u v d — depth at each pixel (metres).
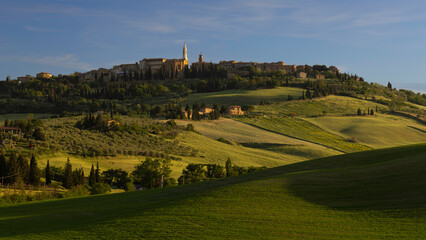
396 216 36.09
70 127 154.62
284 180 50.91
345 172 52.91
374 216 36.84
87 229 39.00
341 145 188.38
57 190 81.62
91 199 61.28
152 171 98.81
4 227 42.06
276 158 151.00
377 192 42.66
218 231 35.75
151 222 39.19
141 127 171.62
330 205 41.00
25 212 52.44
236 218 38.78
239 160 140.88
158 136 161.00
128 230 37.59
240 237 34.16
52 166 99.50
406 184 43.16
